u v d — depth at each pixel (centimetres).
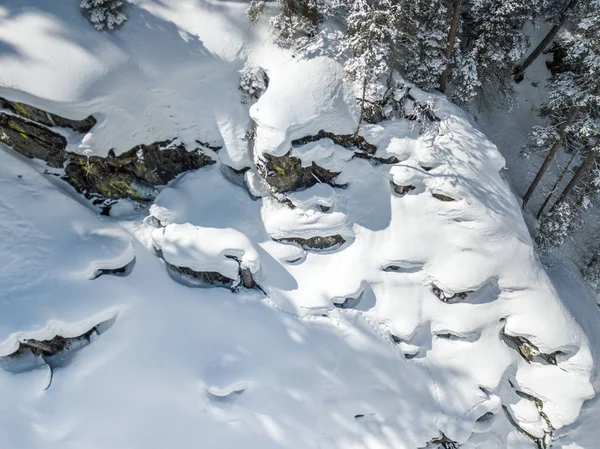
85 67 1462
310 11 1557
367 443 1548
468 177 1577
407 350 1633
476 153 1602
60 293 1412
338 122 1542
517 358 1681
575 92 1541
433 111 1619
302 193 1611
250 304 1609
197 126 1642
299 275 1658
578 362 1590
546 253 1906
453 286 1595
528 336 1606
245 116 1648
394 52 1545
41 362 1389
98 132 1512
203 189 1675
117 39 1536
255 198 1686
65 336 1395
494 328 1645
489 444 1642
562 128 1667
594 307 1944
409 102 1608
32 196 1538
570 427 1697
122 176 1645
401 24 1487
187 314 1577
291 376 1546
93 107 1483
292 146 1540
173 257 1570
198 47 1605
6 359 1357
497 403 1612
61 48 1461
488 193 1588
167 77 1573
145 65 1550
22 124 1502
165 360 1505
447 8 1688
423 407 1588
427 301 1648
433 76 1659
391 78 1548
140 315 1534
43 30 1468
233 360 1516
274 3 1647
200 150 1677
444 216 1609
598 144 1591
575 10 1783
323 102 1516
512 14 1691
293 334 1584
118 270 1564
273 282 1644
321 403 1546
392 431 1562
